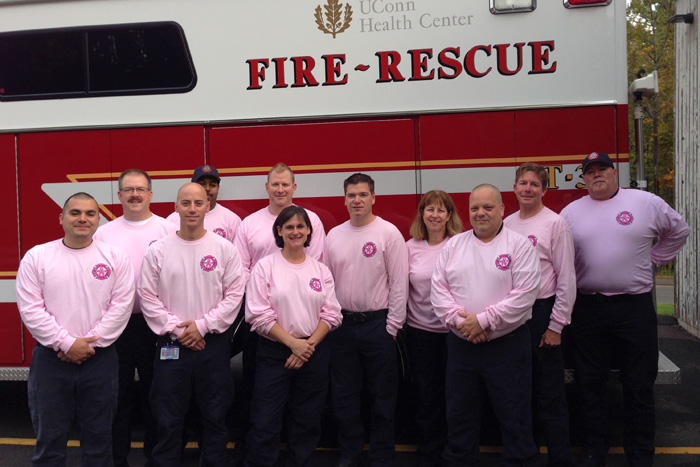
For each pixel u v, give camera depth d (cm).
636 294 373
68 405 336
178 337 351
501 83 414
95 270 338
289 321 362
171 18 440
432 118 420
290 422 375
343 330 384
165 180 443
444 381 390
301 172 433
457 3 416
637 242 371
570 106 408
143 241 388
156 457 356
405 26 421
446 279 356
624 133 404
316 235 404
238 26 435
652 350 374
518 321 337
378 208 429
